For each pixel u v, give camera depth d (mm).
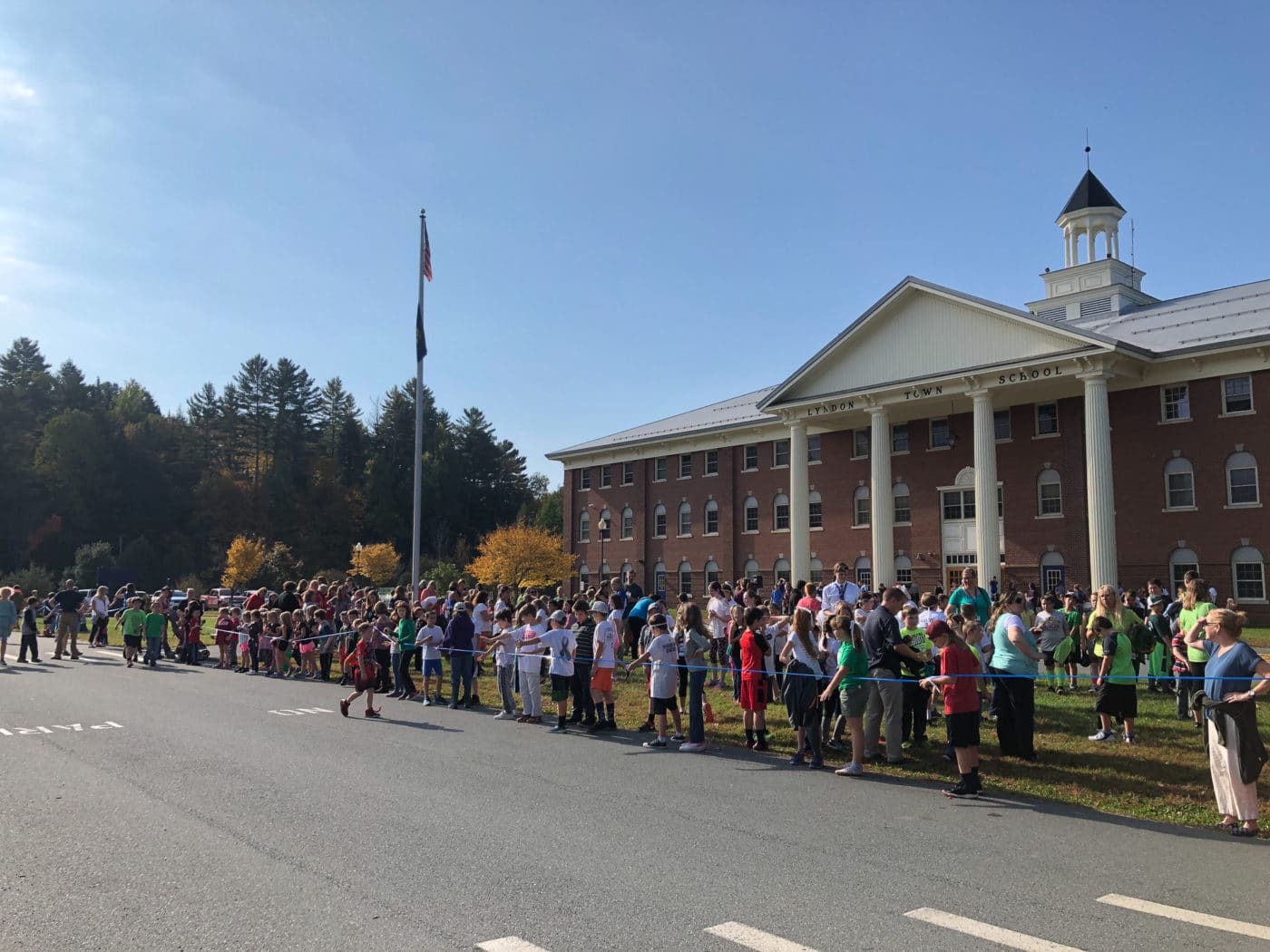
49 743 13023
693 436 56594
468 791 10180
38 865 7266
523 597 19984
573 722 16078
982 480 39156
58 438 93812
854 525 48469
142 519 97188
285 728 14789
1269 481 34438
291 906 6320
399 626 20297
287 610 26078
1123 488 38125
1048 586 40406
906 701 13344
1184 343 37062
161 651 30406
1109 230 49938
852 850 7934
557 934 5824
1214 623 9133
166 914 6152
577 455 64000
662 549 58625
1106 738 13094
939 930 5953
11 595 26984
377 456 110812
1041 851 7949
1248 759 8633
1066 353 36562
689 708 13570
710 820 8992
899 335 43250
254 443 111062
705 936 5816
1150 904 6531
